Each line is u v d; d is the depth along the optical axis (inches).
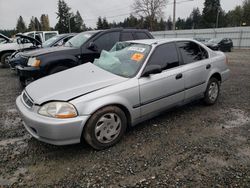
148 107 137.5
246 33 1127.6
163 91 143.0
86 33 258.4
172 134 138.8
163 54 148.8
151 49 144.3
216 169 104.3
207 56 179.2
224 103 194.4
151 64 139.9
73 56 225.3
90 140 116.8
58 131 106.6
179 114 170.4
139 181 97.3
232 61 520.7
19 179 99.9
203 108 182.4
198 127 148.2
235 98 208.5
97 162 111.3
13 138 137.6
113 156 116.1
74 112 109.3
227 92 228.7
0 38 446.0
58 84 126.4
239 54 751.1
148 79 134.8
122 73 137.0
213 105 189.5
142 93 132.0
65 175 102.0
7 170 106.1
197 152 118.4
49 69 216.2
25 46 436.8
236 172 102.0
